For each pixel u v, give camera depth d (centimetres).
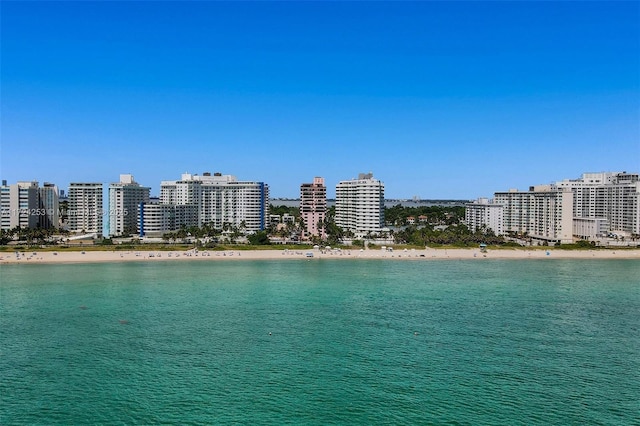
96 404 10225
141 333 14412
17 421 9588
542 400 10412
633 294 19900
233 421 9569
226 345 13438
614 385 11144
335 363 12244
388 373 11681
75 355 12719
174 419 9662
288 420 9600
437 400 10375
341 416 9756
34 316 16138
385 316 16250
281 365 12106
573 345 13612
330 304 17850
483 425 9450
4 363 12206
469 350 13162
